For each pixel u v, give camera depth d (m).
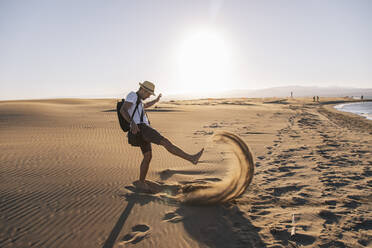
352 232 2.93
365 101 100.00
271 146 8.56
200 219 3.21
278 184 4.64
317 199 3.93
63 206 3.54
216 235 2.85
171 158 6.66
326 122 19.64
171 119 18.92
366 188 4.41
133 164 5.97
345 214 3.40
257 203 3.76
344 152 7.56
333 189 4.38
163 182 4.64
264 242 2.72
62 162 5.97
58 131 11.36
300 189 4.39
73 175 4.97
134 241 2.73
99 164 5.88
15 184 4.39
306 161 6.46
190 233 2.89
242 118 21.03
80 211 3.40
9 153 6.82
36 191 4.08
